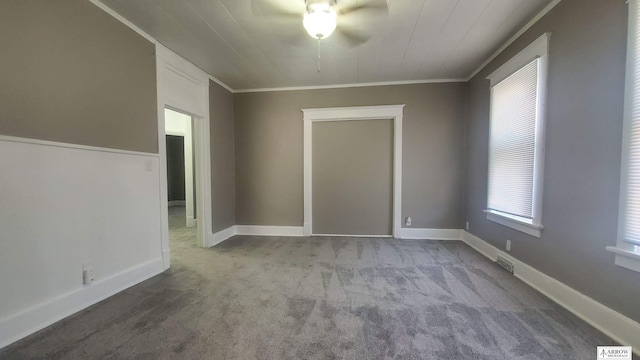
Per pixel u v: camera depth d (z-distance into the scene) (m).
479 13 2.25
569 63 1.96
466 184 3.85
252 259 3.12
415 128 3.99
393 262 2.99
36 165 1.70
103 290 2.12
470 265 2.87
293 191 4.30
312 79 3.88
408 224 4.07
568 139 1.97
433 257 3.15
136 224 2.45
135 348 1.52
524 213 2.48
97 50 2.08
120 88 2.29
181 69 3.08
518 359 1.43
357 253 3.33
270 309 1.96
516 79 2.60
